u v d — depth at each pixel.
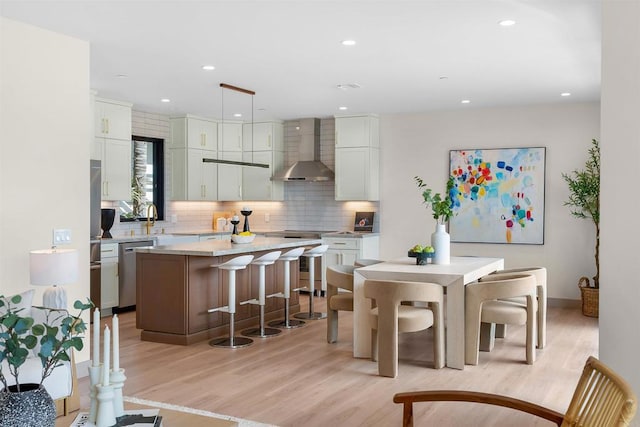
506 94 7.29
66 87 4.82
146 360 5.34
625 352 2.61
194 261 6.01
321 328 6.68
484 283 5.10
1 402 2.30
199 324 6.07
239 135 9.62
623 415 1.85
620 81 2.64
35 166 4.59
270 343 5.98
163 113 8.84
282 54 5.39
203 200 9.19
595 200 7.43
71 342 2.41
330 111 8.63
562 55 5.41
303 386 4.58
